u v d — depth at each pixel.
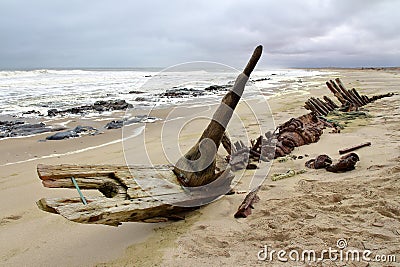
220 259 3.12
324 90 21.22
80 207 3.12
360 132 8.02
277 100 15.87
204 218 3.96
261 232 3.53
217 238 3.47
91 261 3.18
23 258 3.25
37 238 3.63
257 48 4.19
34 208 4.39
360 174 4.99
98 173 3.89
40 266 3.12
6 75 43.50
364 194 4.21
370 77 35.31
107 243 3.50
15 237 3.65
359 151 6.29
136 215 3.37
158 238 3.55
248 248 3.28
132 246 3.41
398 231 3.35
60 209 3.04
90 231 3.78
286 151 6.56
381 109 11.77
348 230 3.43
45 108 15.32
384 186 4.38
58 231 3.78
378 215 3.67
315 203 4.12
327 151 6.66
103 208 3.18
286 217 3.80
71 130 9.90
